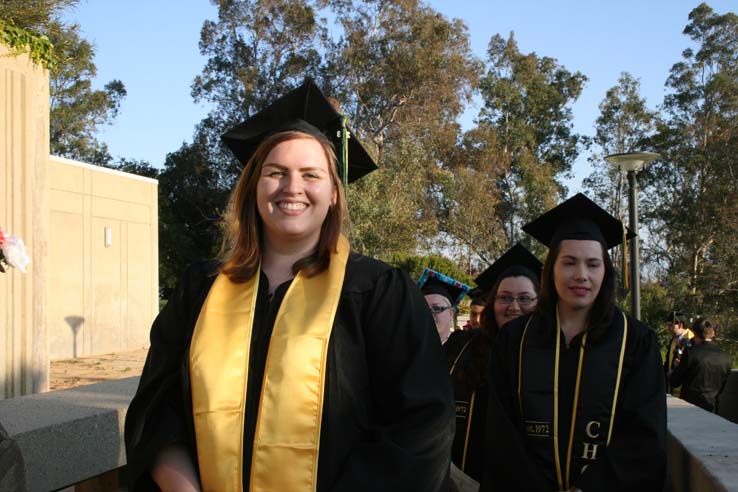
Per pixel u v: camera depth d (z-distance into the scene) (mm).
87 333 18328
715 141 39781
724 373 7910
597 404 2857
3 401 3426
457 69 37969
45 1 7734
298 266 2150
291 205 2131
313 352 1982
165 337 2244
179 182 40156
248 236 2232
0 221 7652
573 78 51719
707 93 42344
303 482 1904
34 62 8039
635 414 2801
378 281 2129
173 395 2170
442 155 43562
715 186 38688
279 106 2736
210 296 2164
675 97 43438
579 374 2922
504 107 50844
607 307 2990
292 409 1934
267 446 1916
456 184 41750
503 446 2879
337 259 2164
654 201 44281
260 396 1975
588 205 3301
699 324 8070
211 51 40344
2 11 7508
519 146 49750
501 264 4543
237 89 39375
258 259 2219
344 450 1948
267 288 2164
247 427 1967
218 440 1945
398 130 38625
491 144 45438
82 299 18188
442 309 4172
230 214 2322
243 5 39500
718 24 42469
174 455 2031
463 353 3891
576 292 2988
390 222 28016
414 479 1842
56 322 17328
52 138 41281
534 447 2920
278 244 2232
